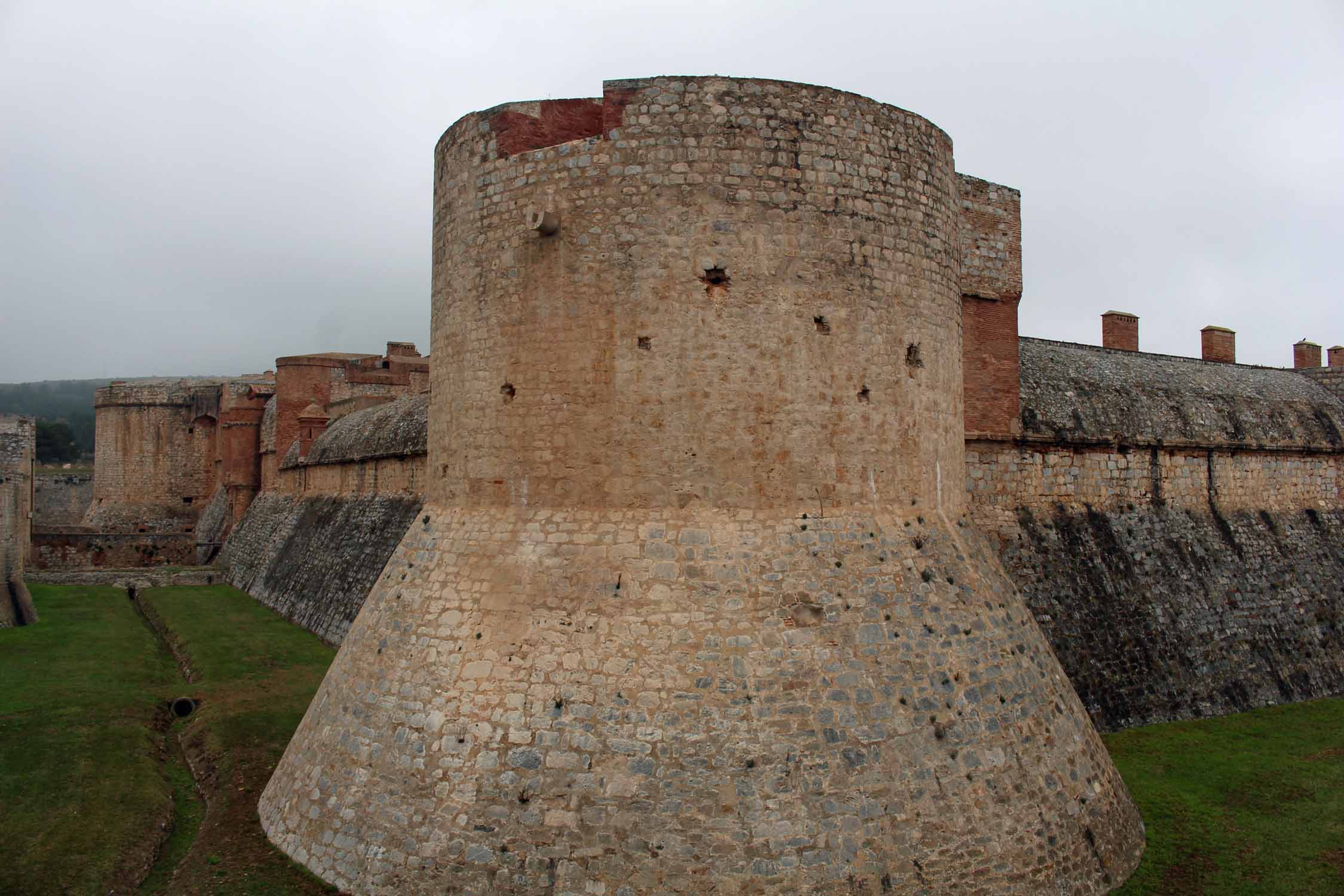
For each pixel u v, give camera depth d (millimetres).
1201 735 18234
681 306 11711
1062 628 18609
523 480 12148
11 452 33312
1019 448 19688
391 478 29953
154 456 64875
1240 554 22781
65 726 18344
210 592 43438
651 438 11625
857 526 12047
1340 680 22594
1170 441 22188
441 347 13781
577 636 11117
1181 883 11859
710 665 10766
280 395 48438
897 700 11156
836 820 10250
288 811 12477
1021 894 10820
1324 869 12227
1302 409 26719
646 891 9844
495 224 12805
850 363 12281
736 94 12008
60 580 44844
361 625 13430
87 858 12188
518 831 10312
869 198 12625
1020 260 20031
